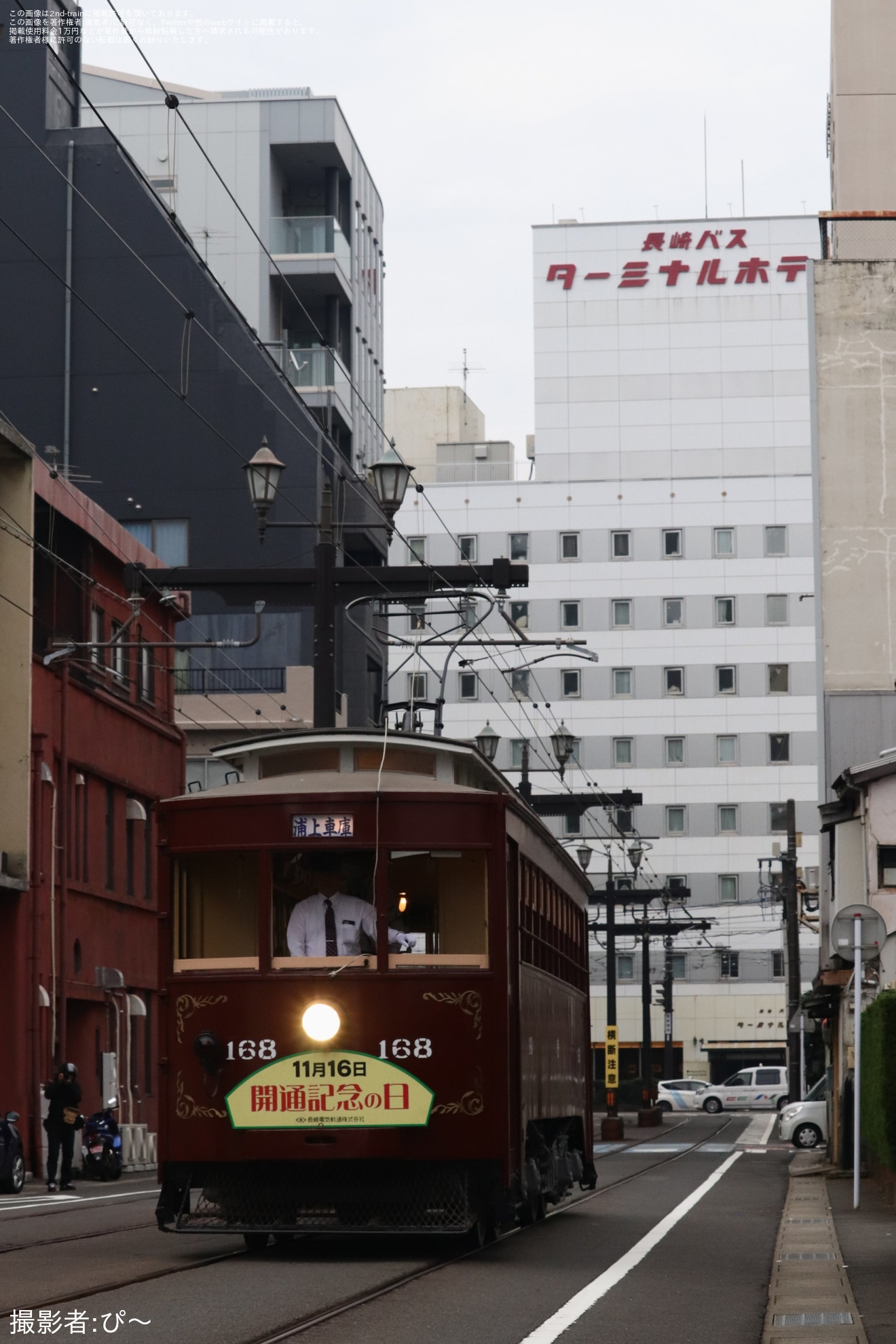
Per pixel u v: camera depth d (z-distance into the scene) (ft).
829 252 152.25
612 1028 199.82
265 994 49.37
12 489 116.06
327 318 225.76
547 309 332.60
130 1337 33.65
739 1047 315.17
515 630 106.01
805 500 323.57
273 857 50.16
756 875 318.24
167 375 195.62
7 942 114.21
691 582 324.19
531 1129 57.36
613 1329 36.88
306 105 218.38
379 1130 48.49
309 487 193.57
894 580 146.82
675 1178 108.99
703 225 331.36
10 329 195.83
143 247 196.44
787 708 320.70
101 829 134.72
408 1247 54.54
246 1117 48.83
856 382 149.07
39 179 196.65
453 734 321.52
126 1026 136.36
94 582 127.85
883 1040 72.79
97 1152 109.29
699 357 329.72
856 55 156.56
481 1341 34.14
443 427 370.94
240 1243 55.67
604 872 319.27
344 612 196.03
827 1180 104.68
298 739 54.44
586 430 330.34
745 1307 41.68
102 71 241.96
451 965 49.93
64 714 124.36
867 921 76.48
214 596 188.96
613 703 322.96
